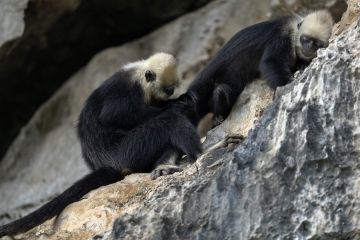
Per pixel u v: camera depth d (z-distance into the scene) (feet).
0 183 89.30
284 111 53.57
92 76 87.40
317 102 52.95
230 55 71.05
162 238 53.62
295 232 51.72
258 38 70.33
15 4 81.00
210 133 66.54
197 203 53.78
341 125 52.26
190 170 56.95
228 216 52.85
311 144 52.29
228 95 69.31
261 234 52.11
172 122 63.87
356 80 52.85
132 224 54.24
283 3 79.05
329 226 51.19
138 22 87.81
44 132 89.40
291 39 68.80
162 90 67.62
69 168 85.10
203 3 87.20
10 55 83.51
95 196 59.98
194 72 84.12
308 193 51.93
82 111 68.28
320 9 75.51
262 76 68.28
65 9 82.43
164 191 55.01
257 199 52.54
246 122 65.16
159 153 63.77
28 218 60.90
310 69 54.70
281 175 52.47
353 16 65.31
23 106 90.17
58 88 90.27
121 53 87.76
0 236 60.49
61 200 61.67
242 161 53.52
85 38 87.56
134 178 60.54
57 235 58.70
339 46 54.75
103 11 85.51
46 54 86.58
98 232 57.16
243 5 84.99
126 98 66.49
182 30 86.63
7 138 91.09
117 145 65.21
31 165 88.28
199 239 53.11
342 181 51.65
